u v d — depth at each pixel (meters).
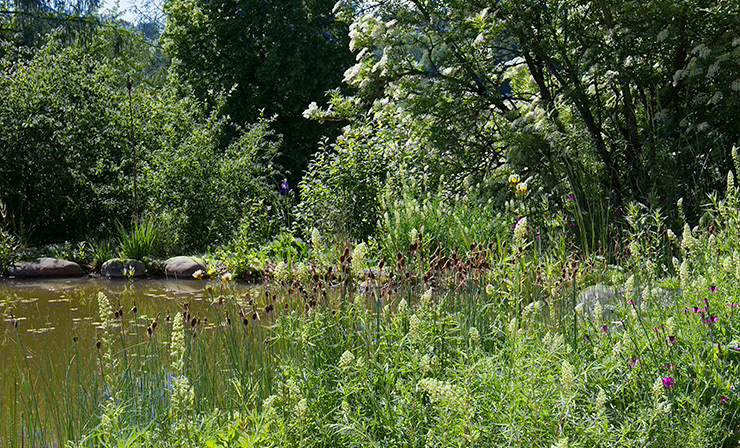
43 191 12.78
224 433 3.00
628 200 8.99
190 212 12.26
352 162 10.68
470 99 11.57
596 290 5.12
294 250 9.49
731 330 3.62
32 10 21.28
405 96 11.83
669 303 4.14
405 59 12.06
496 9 10.62
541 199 9.48
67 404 3.84
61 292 9.06
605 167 9.84
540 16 10.63
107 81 14.31
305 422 2.97
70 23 22.06
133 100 14.30
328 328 3.73
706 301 3.66
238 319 5.04
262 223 11.62
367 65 12.58
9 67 14.00
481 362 3.19
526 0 10.34
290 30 22.48
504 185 10.61
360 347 3.61
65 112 13.18
